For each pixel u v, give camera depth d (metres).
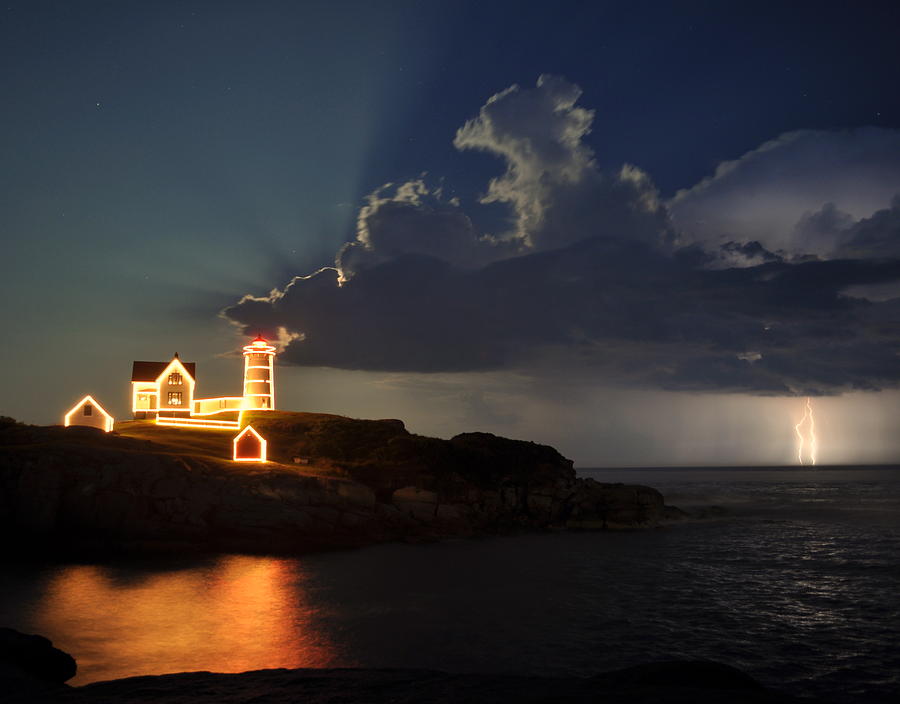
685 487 163.62
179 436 76.62
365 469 70.19
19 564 45.94
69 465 52.22
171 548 50.62
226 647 25.89
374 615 31.55
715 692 7.67
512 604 34.41
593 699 7.55
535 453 84.00
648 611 33.09
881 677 23.62
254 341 95.69
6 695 9.95
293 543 53.75
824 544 59.81
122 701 8.80
